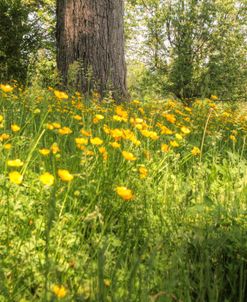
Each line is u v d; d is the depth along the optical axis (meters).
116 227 2.29
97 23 7.70
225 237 2.09
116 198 2.51
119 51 7.94
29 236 2.11
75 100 5.68
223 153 4.08
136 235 2.24
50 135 3.64
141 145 3.48
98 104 5.62
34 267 1.85
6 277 1.74
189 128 4.53
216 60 22.89
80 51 7.67
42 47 16.31
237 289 1.97
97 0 7.69
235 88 22.98
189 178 3.10
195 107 5.25
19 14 14.73
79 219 2.23
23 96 4.98
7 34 14.36
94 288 1.65
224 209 2.41
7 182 2.40
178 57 22.89
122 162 2.88
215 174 3.38
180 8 23.52
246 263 2.06
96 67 7.66
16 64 14.10
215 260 2.08
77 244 2.12
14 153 2.93
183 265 1.88
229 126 5.62
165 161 3.35
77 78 7.55
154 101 6.81
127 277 1.83
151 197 2.69
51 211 1.65
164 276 1.86
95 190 2.53
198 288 1.87
